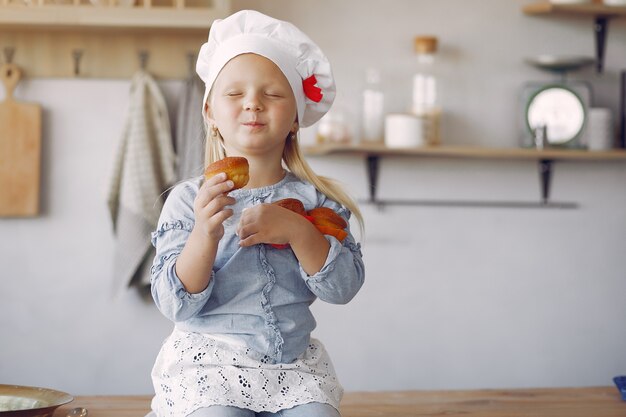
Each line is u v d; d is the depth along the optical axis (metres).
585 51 3.61
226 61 1.74
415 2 3.48
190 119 3.21
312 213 1.74
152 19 3.06
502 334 3.57
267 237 1.63
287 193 1.79
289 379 1.68
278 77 1.74
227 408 1.63
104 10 3.06
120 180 3.23
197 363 1.67
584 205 3.62
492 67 3.54
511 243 3.57
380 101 3.38
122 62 3.32
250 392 1.65
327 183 1.90
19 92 3.28
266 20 1.79
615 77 3.64
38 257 3.33
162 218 1.76
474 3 3.52
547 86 3.49
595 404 2.35
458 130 3.52
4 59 3.27
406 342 3.50
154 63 3.33
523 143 3.50
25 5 3.03
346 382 3.47
